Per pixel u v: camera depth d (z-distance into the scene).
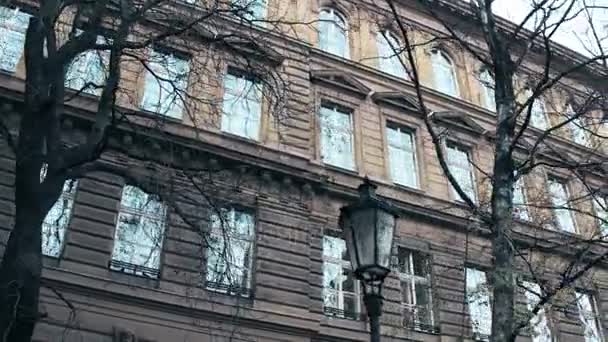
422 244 19.72
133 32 12.10
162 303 14.88
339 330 16.98
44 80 9.34
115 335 14.12
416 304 18.92
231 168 16.00
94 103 16.27
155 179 11.17
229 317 15.42
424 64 24.89
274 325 15.87
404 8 25.53
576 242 12.02
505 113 10.53
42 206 8.61
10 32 16.94
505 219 9.63
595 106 15.84
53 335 13.52
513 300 9.07
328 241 18.50
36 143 8.96
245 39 13.24
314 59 21.92
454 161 23.09
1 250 13.84
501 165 10.15
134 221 15.86
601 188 14.88
